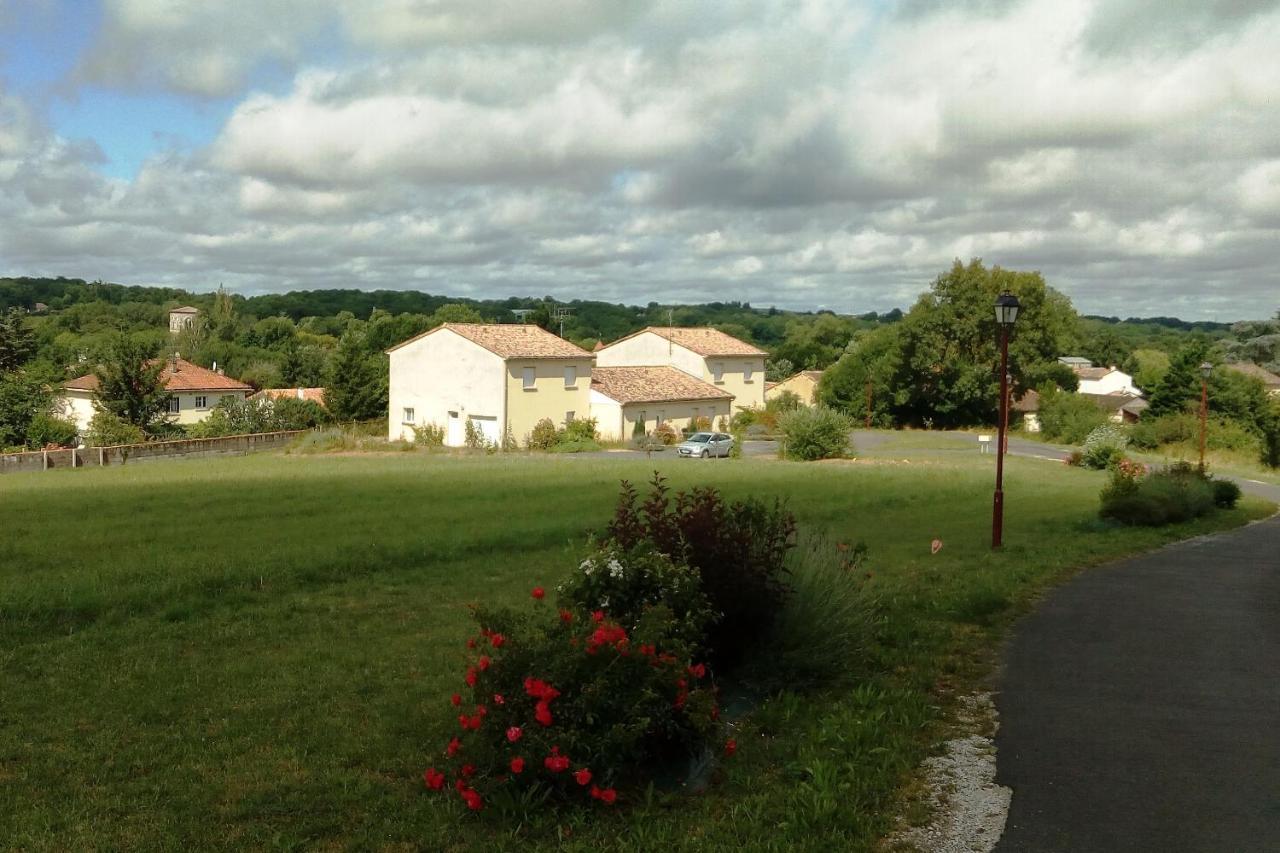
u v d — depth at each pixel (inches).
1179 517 915.4
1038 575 554.6
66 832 207.6
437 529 708.7
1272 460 2237.9
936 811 213.8
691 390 2581.2
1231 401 2687.0
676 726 228.7
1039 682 320.8
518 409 2207.2
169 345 4207.7
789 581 308.7
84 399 2679.6
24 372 2368.4
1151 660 352.2
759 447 2249.0
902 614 419.2
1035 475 1467.8
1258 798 221.0
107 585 474.6
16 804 223.3
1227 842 197.8
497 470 1289.4
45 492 985.5
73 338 4239.7
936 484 1218.6
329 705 302.4
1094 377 4606.3
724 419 2696.9
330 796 226.5
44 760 253.3
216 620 428.8
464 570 565.3
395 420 2369.6
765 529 319.9
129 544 631.2
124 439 2068.2
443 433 2225.6
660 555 267.4
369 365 2773.1
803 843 193.8
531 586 517.3
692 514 306.7
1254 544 776.3
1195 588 524.1
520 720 216.1
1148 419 2800.2
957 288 2974.9
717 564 292.0
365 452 1886.1
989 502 1068.5
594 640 216.5
